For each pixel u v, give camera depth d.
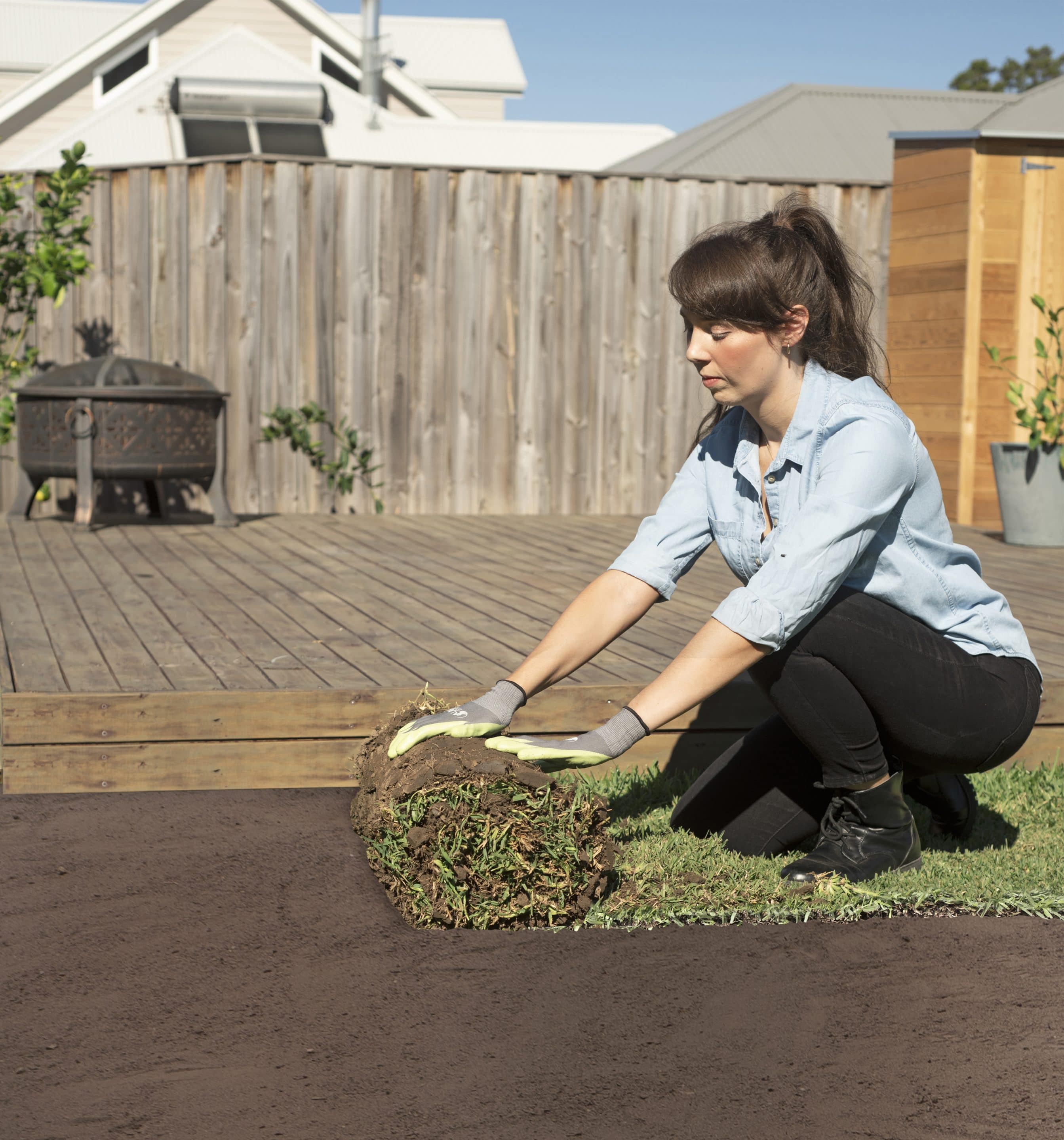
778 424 2.35
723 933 2.37
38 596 4.41
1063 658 3.70
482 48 23.80
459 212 7.20
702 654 2.22
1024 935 2.37
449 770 2.31
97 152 15.91
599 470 7.51
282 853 2.73
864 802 2.55
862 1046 1.96
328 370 7.17
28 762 3.03
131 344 7.13
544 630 4.00
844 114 17.27
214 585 4.74
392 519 7.01
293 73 17.22
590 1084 1.84
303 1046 1.94
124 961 2.22
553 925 2.40
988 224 6.96
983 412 7.12
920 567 2.41
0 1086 1.82
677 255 7.44
